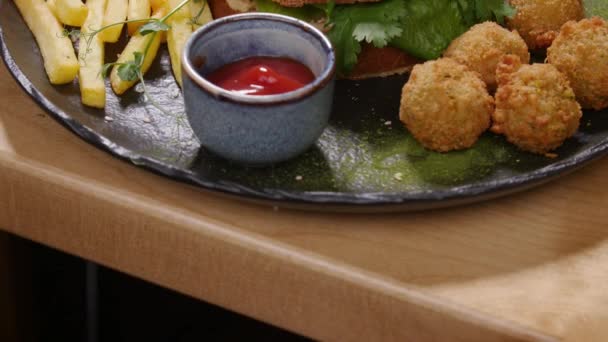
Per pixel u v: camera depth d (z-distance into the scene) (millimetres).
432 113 580
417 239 548
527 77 585
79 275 754
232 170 571
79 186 563
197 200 560
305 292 542
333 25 628
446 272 534
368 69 649
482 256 542
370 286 528
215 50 591
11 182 577
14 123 595
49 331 729
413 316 526
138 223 559
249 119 548
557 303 522
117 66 636
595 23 616
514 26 666
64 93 612
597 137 599
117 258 573
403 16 627
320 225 552
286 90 574
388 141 598
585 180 582
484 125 593
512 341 514
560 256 543
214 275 557
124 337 738
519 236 551
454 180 573
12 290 674
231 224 549
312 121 559
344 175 574
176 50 630
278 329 750
